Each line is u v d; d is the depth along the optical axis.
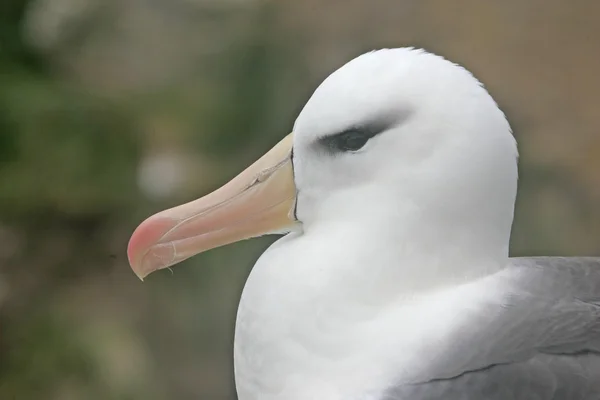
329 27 15.63
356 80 5.16
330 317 5.10
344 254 5.16
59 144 12.90
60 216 12.70
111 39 15.67
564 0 15.70
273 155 5.64
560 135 13.84
